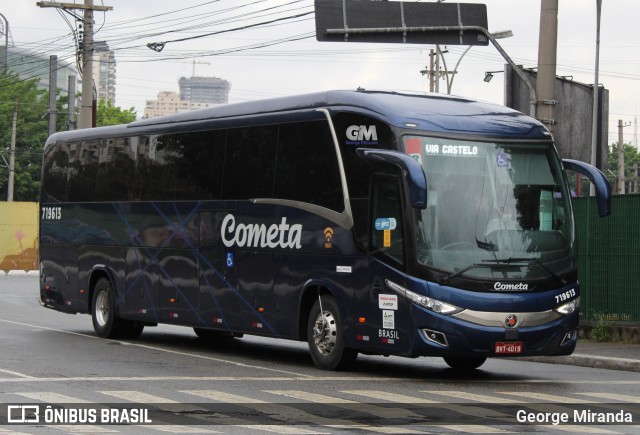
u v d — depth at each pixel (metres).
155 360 17.97
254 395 13.43
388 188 15.54
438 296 14.95
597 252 22.06
